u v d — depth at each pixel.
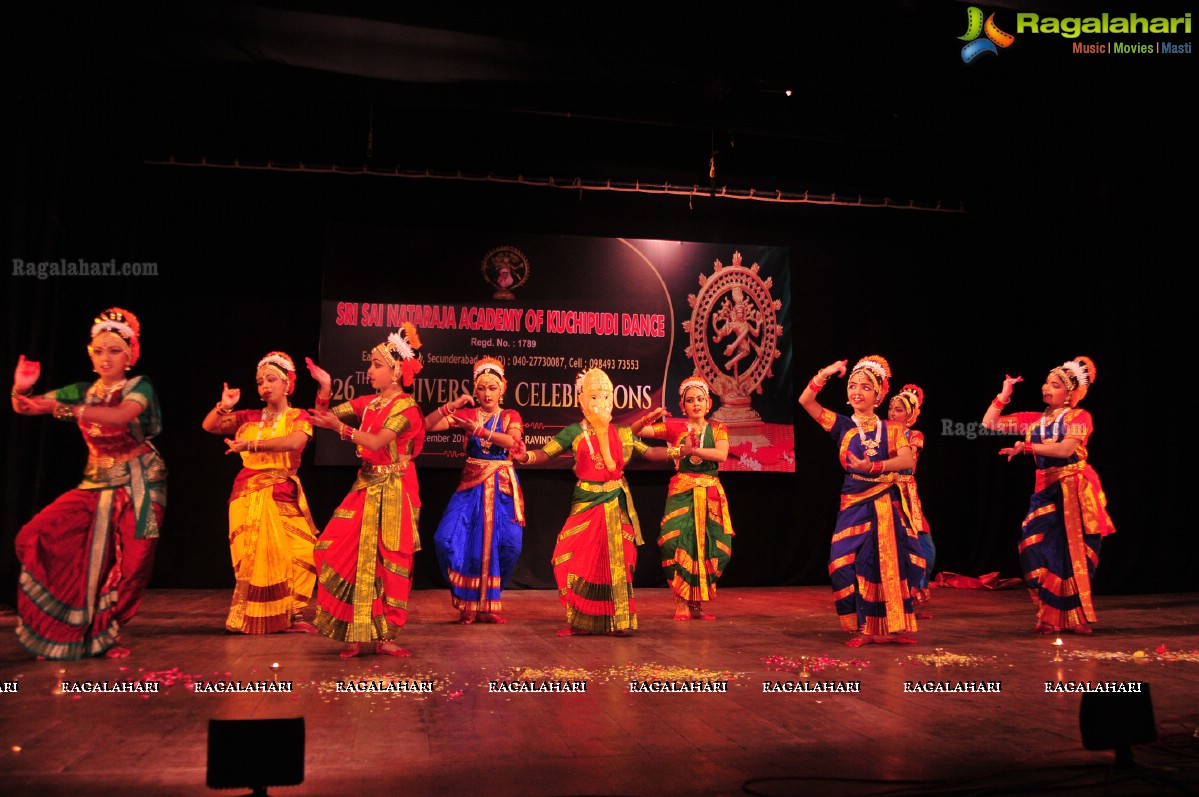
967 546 8.60
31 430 6.32
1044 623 5.12
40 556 3.98
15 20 5.56
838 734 2.80
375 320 7.62
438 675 3.68
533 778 2.34
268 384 4.97
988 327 8.70
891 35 6.23
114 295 7.19
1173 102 6.78
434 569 7.57
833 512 8.36
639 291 8.08
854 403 4.80
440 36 5.91
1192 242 7.85
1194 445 8.02
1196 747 2.69
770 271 8.34
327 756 2.51
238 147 7.41
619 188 8.05
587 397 5.19
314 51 5.77
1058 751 2.63
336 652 4.25
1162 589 7.91
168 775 2.33
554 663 4.00
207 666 3.85
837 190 8.44
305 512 5.04
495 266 7.86
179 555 7.23
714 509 5.81
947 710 3.13
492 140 7.77
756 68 6.20
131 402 4.10
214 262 7.52
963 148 7.46
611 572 4.98
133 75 6.28
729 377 8.16
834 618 5.79
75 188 6.88
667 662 4.04
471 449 5.73
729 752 2.60
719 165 8.20
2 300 6.30
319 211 7.75
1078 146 7.18
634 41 6.08
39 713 2.99
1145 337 8.02
